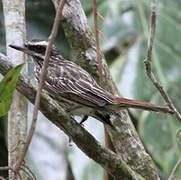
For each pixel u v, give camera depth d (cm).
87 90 965
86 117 1014
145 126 1199
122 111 1017
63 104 1011
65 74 1003
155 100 1247
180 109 1267
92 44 1026
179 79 1301
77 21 1007
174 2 1452
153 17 816
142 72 1285
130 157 1027
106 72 1038
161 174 1271
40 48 1080
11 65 784
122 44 1342
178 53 1351
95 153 880
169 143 1192
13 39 959
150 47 827
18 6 970
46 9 1393
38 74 1084
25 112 930
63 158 1209
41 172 1180
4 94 662
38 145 1209
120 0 1392
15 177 678
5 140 1239
